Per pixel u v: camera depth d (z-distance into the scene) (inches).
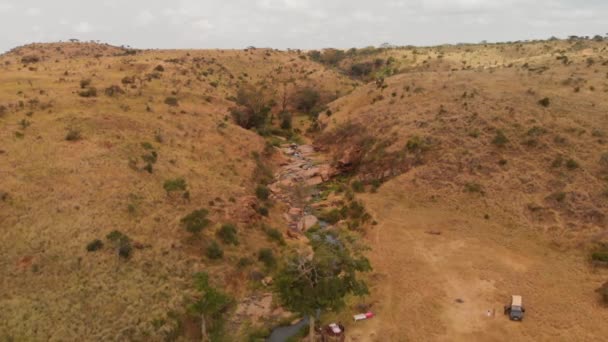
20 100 2967.5
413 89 4084.6
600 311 1643.7
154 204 2107.5
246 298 1768.0
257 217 2333.9
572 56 5231.3
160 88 4069.9
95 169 2250.2
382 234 2333.9
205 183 2509.8
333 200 2856.8
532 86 3597.4
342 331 1566.2
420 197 2674.7
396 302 1755.7
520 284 1839.3
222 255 1895.9
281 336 1579.7
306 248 2181.3
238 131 3631.9
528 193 2442.2
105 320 1421.0
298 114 5531.5
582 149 2591.0
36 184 2021.4
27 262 1594.5
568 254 2023.9
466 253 2103.8
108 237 1739.7
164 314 1491.1
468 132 3034.0
